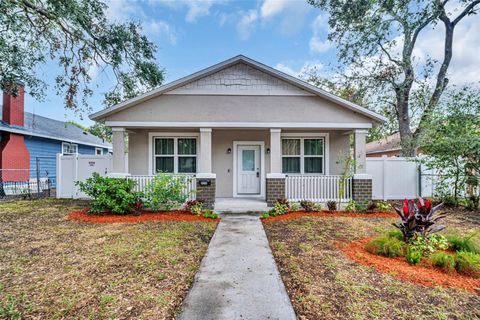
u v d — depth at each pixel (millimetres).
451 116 8375
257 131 10234
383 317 2564
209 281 3355
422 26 11797
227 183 10258
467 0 11195
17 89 9016
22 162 13867
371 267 3729
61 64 9828
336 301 2854
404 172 10484
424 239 4246
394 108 14250
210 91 8641
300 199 8805
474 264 3465
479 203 8477
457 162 8570
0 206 8945
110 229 5898
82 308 2742
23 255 4285
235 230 5891
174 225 6277
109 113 8383
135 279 3400
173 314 2627
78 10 8148
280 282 3322
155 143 10023
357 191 8695
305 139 10242
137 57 10492
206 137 8609
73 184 10734
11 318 2578
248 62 8555
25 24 7918
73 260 4051
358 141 8836
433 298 2918
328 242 4930
